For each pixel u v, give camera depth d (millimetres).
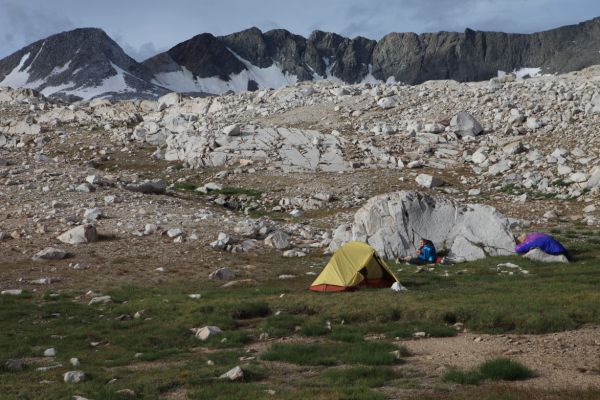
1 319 21219
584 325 17594
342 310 20766
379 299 21766
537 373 13141
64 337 19000
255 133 70625
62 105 111750
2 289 25922
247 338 18438
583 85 80062
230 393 12336
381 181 58250
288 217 49219
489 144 66812
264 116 88125
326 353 16031
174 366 15492
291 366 15055
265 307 21938
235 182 59188
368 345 16406
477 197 53312
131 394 12570
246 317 21469
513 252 32281
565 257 30344
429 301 20891
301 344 17141
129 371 14914
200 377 13969
